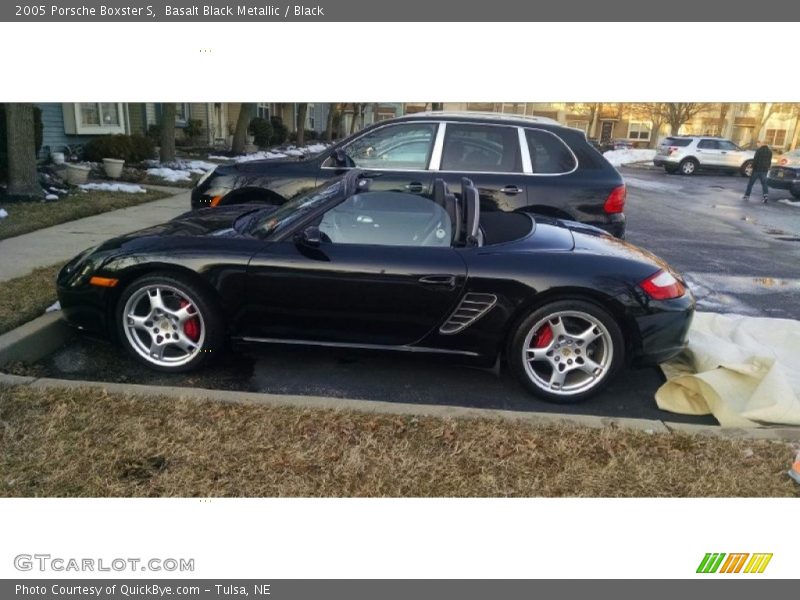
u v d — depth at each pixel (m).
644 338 3.55
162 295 3.73
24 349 3.83
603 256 3.64
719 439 3.13
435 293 3.53
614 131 45.12
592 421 3.22
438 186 4.09
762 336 4.70
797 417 3.37
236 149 21.48
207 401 3.26
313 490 2.69
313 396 3.55
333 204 3.78
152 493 2.63
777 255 8.30
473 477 2.80
